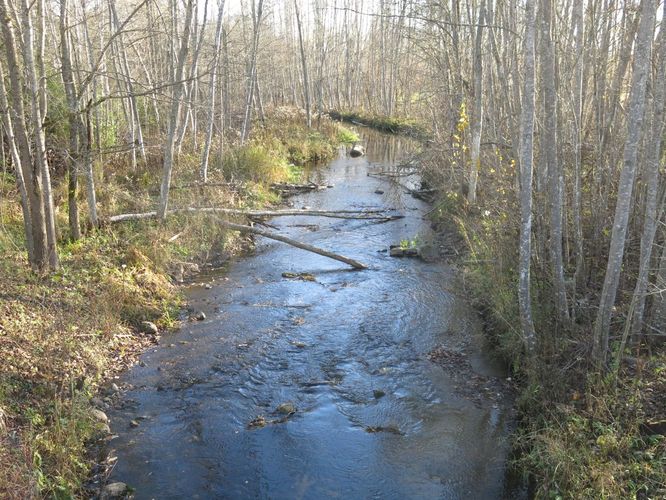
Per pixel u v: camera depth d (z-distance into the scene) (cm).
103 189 1210
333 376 734
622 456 509
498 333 809
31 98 797
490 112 1221
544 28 586
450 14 1347
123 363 746
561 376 612
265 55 2922
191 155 1730
